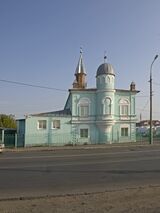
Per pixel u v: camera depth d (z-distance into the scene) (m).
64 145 45.44
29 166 18.39
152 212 8.17
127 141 49.94
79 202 9.36
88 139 48.53
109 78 49.00
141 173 15.90
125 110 50.47
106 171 16.53
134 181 13.60
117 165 19.08
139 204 9.06
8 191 11.38
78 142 48.03
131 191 11.07
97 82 49.53
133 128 50.44
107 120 48.34
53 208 8.63
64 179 14.01
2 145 33.09
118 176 14.93
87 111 49.12
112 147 38.53
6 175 15.06
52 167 18.02
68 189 11.79
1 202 9.47
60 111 49.81
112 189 11.70
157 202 9.30
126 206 8.84
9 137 42.72
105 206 8.84
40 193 11.02
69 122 48.12
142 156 24.69
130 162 20.66
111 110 48.75
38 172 16.06
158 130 65.25
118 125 49.88
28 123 45.19
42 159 22.44
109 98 48.81
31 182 13.23
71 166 18.48
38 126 45.84
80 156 24.75
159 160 21.92
